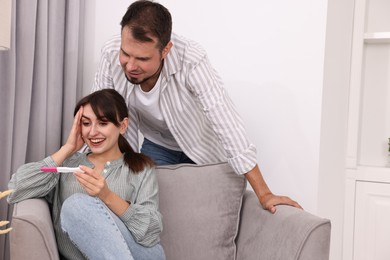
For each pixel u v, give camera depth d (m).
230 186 1.70
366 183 2.44
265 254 1.52
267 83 2.12
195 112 1.81
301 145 2.07
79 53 2.28
